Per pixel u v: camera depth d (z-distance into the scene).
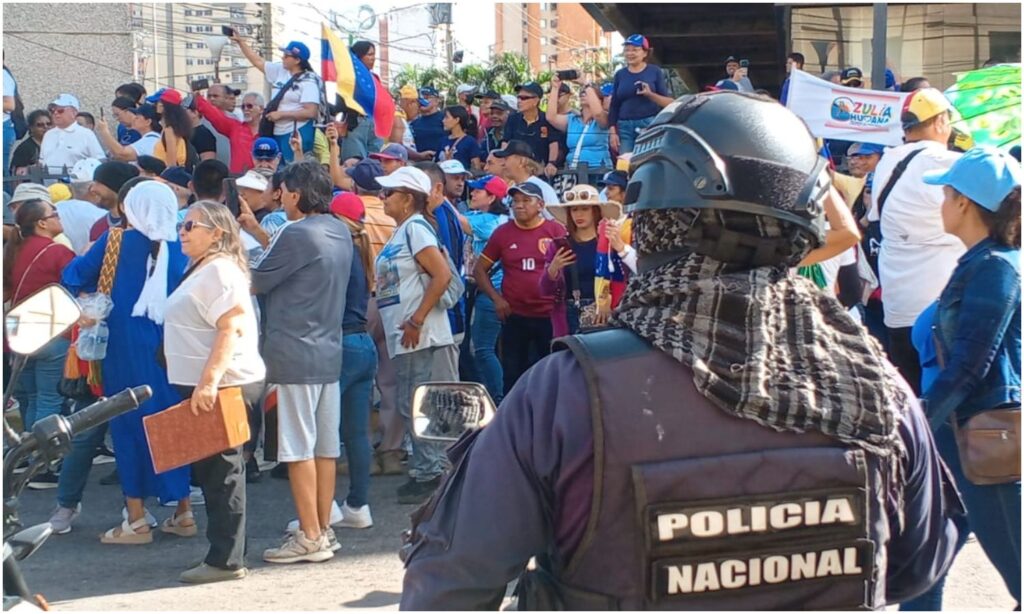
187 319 5.05
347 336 5.84
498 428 1.77
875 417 1.72
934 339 3.55
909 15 11.16
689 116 1.82
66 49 12.40
